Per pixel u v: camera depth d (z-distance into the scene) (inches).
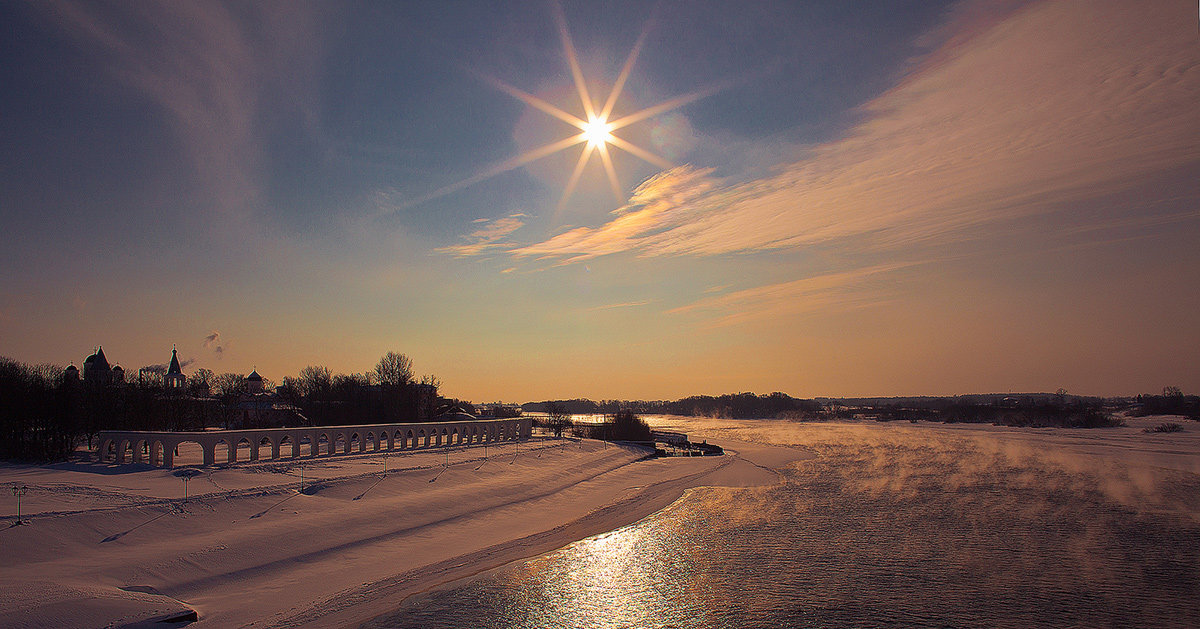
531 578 1534.2
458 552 1755.7
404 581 1488.7
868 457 4308.6
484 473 3014.3
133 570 1371.8
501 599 1386.6
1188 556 1733.5
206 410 4960.6
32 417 3149.6
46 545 1457.9
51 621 1059.9
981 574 1585.9
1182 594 1439.5
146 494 1980.8
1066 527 2081.7
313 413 5315.0
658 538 1942.7
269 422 4948.3
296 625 1207.6
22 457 2933.1
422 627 1226.6
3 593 1151.0
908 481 3129.9
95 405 3555.6
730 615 1323.8
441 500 2306.8
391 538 1841.8
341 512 2000.5
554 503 2541.8
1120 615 1321.4
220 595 1336.1
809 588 1486.2
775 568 1636.3
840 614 1327.5
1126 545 1849.2
